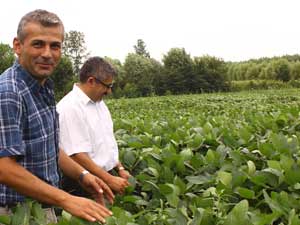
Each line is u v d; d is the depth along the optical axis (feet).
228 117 29.19
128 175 14.94
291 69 265.54
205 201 10.96
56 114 11.48
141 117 36.45
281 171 12.07
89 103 14.66
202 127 20.06
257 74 281.95
